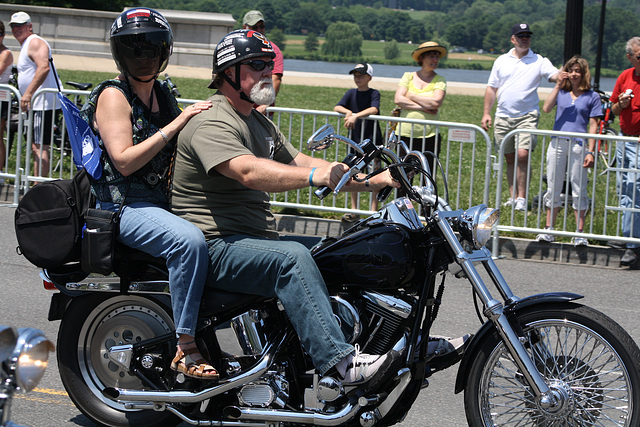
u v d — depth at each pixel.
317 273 3.38
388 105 20.22
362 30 135.62
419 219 3.56
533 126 8.82
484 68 79.12
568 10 11.24
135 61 3.62
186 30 24.31
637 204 7.33
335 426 3.42
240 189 3.61
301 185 3.36
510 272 7.07
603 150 8.12
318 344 3.34
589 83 8.22
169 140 3.58
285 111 8.25
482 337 3.48
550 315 3.42
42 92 8.48
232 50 3.55
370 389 3.34
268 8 130.00
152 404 3.61
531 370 3.34
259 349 3.46
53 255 3.61
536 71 8.76
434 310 3.57
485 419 3.50
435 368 3.64
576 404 3.43
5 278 6.29
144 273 3.64
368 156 3.37
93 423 3.99
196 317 3.48
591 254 7.45
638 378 3.30
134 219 3.54
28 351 2.21
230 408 3.46
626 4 116.19
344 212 7.97
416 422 4.11
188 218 3.61
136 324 3.76
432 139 8.02
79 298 3.85
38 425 3.94
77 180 3.71
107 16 25.52
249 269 3.43
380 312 3.41
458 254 3.42
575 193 7.54
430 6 180.75
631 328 5.62
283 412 3.41
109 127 3.59
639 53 8.20
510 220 7.84
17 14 8.72
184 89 18.50
